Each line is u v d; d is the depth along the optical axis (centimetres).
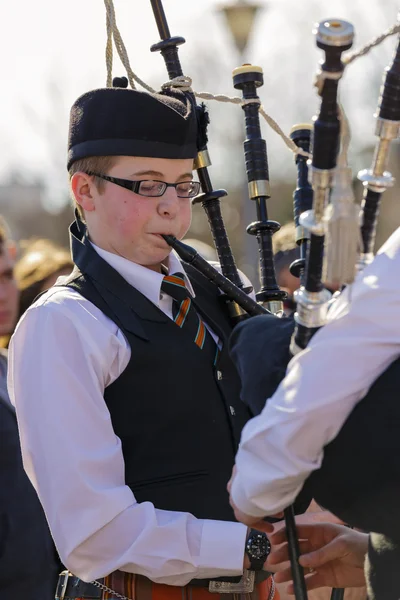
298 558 685
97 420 749
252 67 856
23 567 884
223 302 868
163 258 813
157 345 784
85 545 741
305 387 552
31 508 905
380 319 546
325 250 574
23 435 768
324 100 534
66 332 760
